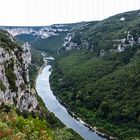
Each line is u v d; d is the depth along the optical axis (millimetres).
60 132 88312
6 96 116750
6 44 161250
